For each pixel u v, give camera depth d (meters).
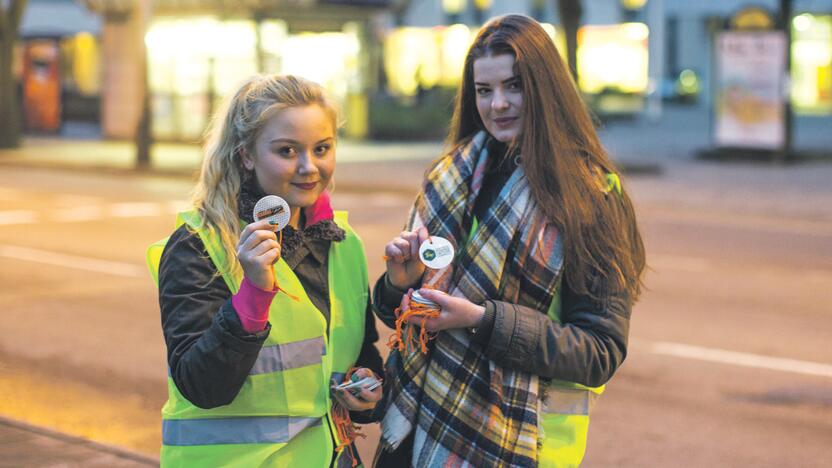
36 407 6.32
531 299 2.63
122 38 29.08
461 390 2.60
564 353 2.56
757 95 23.81
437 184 2.78
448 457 2.59
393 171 21.66
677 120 43.25
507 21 2.75
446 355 2.63
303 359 2.58
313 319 2.59
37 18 45.44
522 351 2.54
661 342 8.09
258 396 2.54
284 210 2.45
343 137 30.25
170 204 16.52
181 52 27.88
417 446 2.64
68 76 38.59
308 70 28.67
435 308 2.55
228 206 2.58
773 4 54.31
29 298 9.41
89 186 19.38
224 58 27.28
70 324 8.45
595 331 2.64
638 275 2.79
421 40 43.09
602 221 2.65
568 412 2.71
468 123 2.94
